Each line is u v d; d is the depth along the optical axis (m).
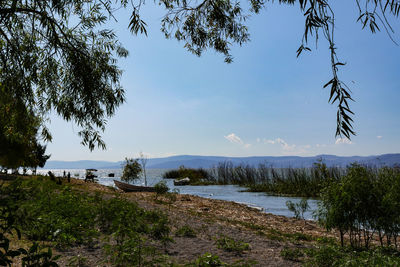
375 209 7.05
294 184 24.91
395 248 7.32
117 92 5.81
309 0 2.23
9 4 4.10
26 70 4.88
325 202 7.71
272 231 9.94
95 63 5.61
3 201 2.16
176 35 6.14
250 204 19.09
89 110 5.37
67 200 7.51
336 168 21.58
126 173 25.75
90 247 5.85
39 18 4.66
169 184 38.75
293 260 6.21
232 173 37.34
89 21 5.50
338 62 2.12
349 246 7.51
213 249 6.74
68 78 5.42
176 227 9.02
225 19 5.82
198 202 17.55
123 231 5.35
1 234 2.29
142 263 4.88
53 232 5.19
